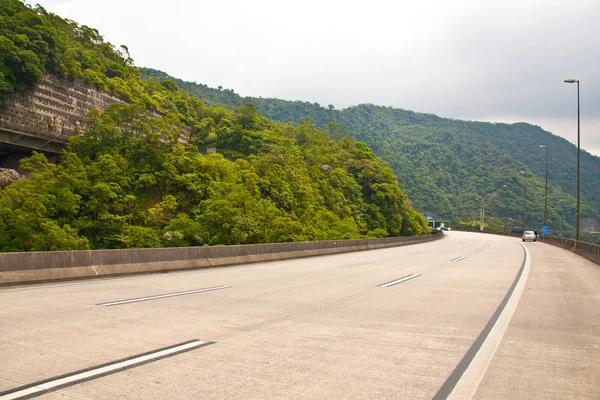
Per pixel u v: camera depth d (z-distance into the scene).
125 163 53.41
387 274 17.70
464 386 5.23
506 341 7.39
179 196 54.16
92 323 7.98
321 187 71.88
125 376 5.27
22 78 53.19
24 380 5.06
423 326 8.34
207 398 4.67
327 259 26.38
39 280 13.05
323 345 6.87
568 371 5.87
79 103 63.03
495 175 191.38
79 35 80.25
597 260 24.69
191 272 17.95
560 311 10.20
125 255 16.17
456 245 46.22
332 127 115.75
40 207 39.47
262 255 24.11
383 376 5.50
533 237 63.06
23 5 65.44
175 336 7.18
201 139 94.75
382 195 83.12
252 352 6.40
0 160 60.38
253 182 57.31
